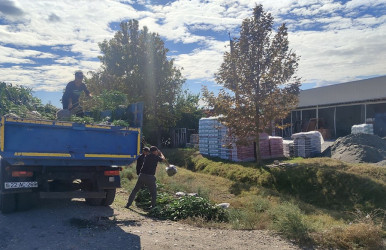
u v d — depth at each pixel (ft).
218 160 64.23
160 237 20.11
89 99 31.35
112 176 25.29
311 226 22.65
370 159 51.65
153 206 27.61
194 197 28.71
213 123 67.97
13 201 22.98
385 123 85.51
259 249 19.16
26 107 27.09
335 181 41.16
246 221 25.91
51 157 21.71
